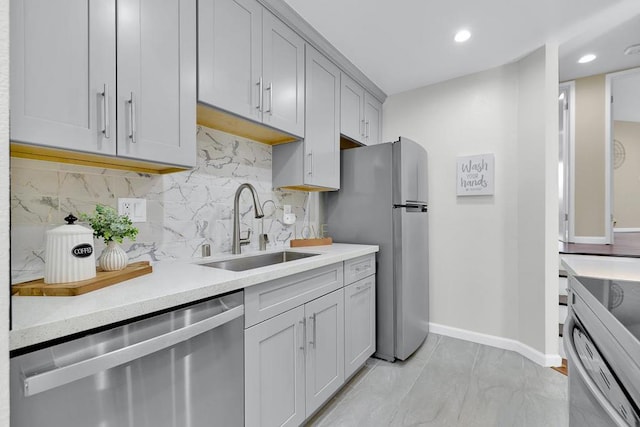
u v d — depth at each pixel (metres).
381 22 1.91
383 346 2.23
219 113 1.46
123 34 1.05
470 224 2.58
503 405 1.70
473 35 2.05
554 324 2.13
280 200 2.23
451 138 2.67
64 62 0.91
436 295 2.73
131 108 1.06
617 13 1.84
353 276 1.94
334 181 2.26
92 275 0.96
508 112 2.42
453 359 2.24
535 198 2.22
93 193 1.25
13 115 0.81
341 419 1.59
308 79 1.99
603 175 3.05
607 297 0.75
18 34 0.82
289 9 1.74
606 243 3.07
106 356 0.74
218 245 1.77
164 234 1.51
